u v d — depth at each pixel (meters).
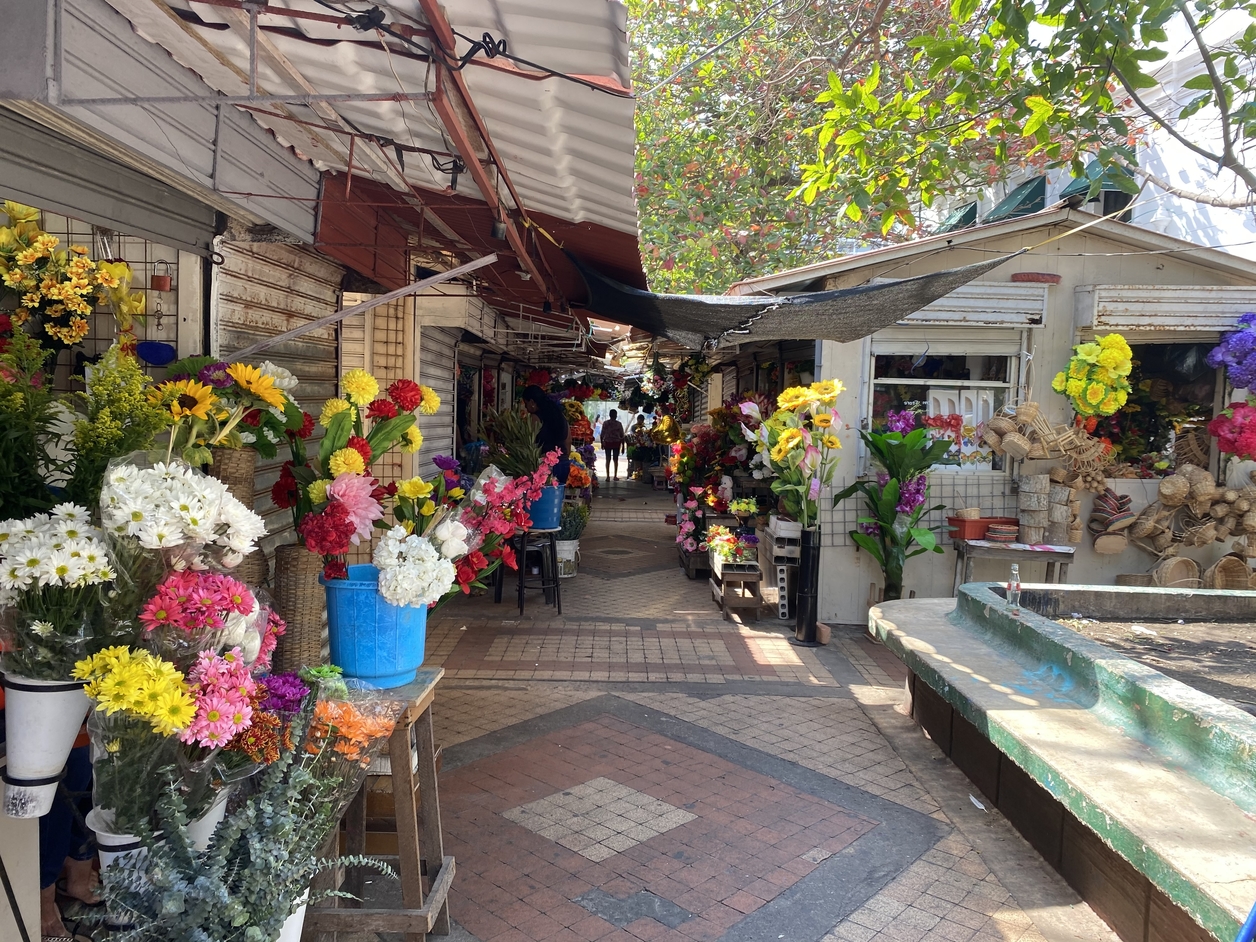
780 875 3.77
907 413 8.16
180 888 1.97
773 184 14.40
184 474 2.07
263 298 4.21
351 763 2.48
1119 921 3.35
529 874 3.71
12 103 2.10
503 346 9.63
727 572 8.38
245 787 2.49
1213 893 2.50
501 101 2.77
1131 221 10.49
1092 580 8.67
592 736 5.33
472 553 3.45
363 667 2.96
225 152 3.09
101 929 2.13
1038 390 8.53
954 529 8.36
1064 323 8.44
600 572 10.73
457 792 4.48
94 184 2.86
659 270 14.09
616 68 2.29
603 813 4.30
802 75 11.62
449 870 3.22
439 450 8.26
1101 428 8.84
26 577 1.88
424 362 7.58
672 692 6.22
